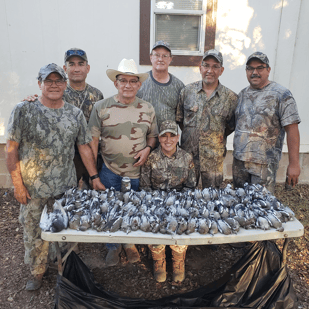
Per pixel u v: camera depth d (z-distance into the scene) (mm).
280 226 2049
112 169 2842
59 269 2131
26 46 4270
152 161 2701
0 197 4363
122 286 2590
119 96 2723
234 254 3094
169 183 2734
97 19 4242
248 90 2855
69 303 2014
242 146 2838
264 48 4473
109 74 2652
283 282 2189
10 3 4113
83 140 2543
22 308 2369
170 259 2902
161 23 4352
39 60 4336
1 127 4492
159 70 3010
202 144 3070
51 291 2535
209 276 2732
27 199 2375
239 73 4555
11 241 3326
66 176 2447
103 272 2791
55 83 2172
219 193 2428
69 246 2494
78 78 2939
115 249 2857
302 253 3078
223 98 2979
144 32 4281
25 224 2418
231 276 2221
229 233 2018
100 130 2801
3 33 4199
